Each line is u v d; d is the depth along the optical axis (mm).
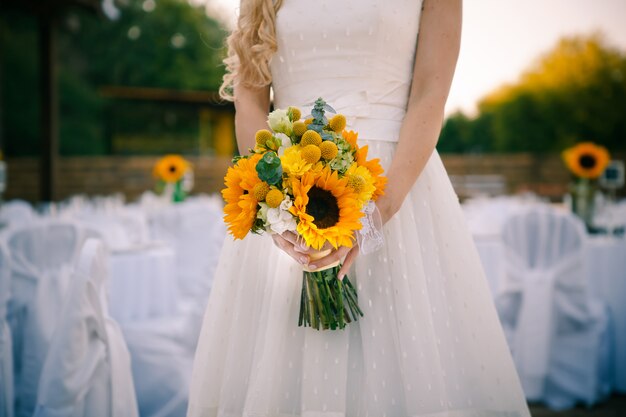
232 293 1474
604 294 3750
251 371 1371
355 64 1421
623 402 3586
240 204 1210
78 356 1846
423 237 1471
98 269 2000
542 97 21156
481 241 3857
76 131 21031
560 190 12812
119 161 13156
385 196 1312
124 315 3377
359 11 1404
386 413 1343
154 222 4891
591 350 3473
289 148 1213
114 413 1966
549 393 3510
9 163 12656
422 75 1425
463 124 21734
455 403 1420
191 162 13688
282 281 1404
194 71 23844
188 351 3156
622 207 4836
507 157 13672
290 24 1451
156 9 24062
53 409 1790
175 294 3627
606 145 20781
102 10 9094
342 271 1281
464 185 10633
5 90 19766
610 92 20797
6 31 19859
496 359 1457
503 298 3496
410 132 1377
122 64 23469
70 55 23109
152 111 21438
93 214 4512
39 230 2836
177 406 2861
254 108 1519
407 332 1363
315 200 1205
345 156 1236
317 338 1358
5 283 2387
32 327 2734
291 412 1372
